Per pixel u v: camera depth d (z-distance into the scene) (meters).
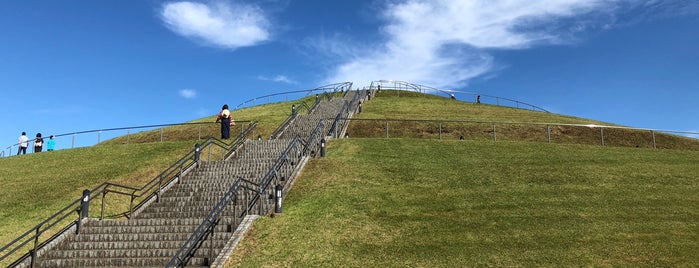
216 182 19.92
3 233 16.17
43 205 18.83
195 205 17.59
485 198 17.31
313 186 18.75
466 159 22.73
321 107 41.94
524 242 13.55
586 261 12.41
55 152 29.08
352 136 33.50
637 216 15.66
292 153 23.78
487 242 13.56
